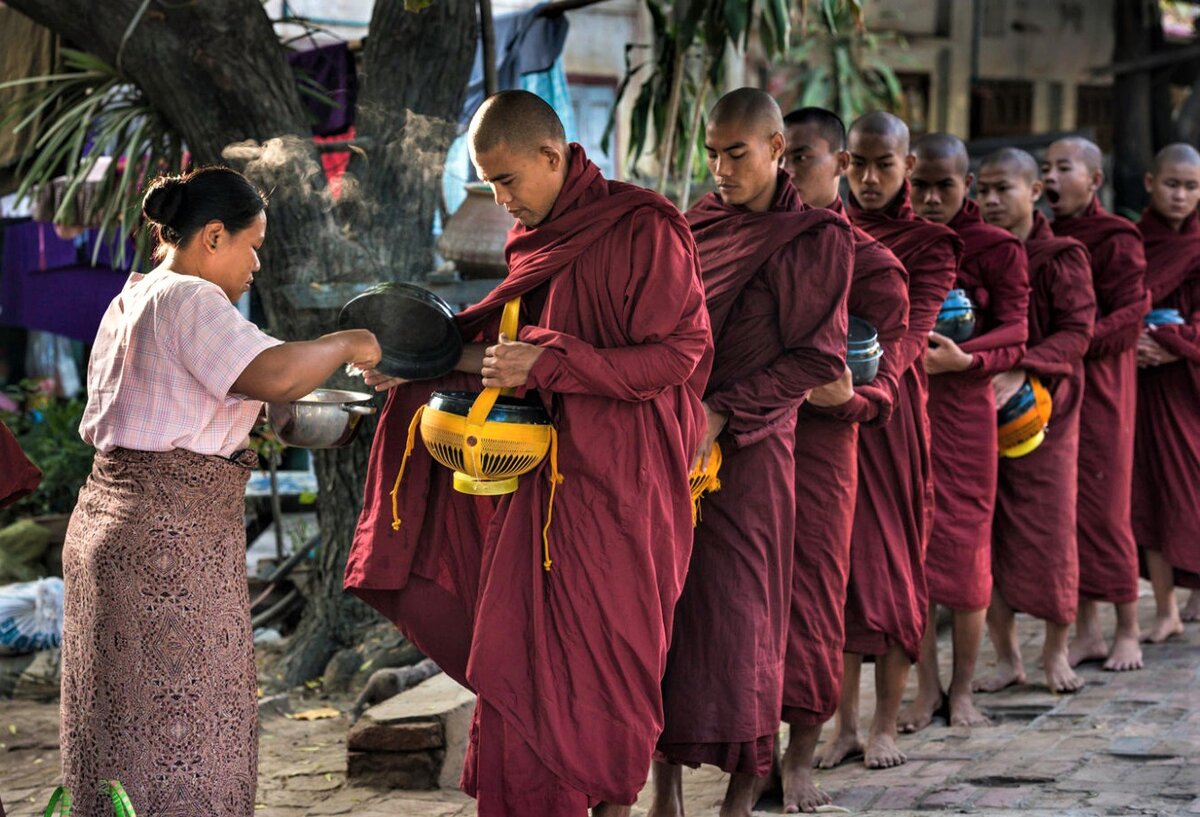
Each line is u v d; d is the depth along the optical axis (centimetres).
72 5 579
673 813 430
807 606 442
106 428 334
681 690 412
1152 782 453
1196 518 679
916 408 498
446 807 471
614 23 1088
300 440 376
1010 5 1252
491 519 376
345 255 593
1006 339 550
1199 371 677
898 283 471
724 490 413
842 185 1157
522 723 357
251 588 747
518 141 361
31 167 699
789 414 421
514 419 357
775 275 420
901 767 496
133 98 648
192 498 332
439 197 641
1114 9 1205
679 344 361
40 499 825
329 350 337
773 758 469
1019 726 543
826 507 444
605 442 360
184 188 339
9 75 714
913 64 1233
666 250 361
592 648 357
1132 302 638
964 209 574
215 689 336
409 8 428
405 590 398
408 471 392
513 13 775
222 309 330
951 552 540
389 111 606
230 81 584
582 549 359
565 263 367
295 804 479
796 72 1148
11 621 658
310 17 994
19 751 552
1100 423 637
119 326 341
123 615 330
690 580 414
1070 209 663
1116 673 626
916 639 490
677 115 718
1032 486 588
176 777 331
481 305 384
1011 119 1270
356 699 598
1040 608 588
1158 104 1178
